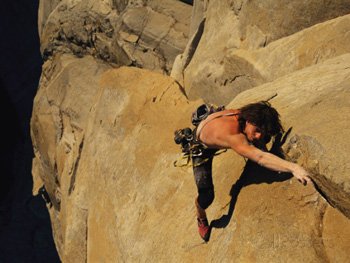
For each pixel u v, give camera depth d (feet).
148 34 55.42
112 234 27.40
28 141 89.35
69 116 58.65
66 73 62.49
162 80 32.45
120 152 30.37
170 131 28.12
